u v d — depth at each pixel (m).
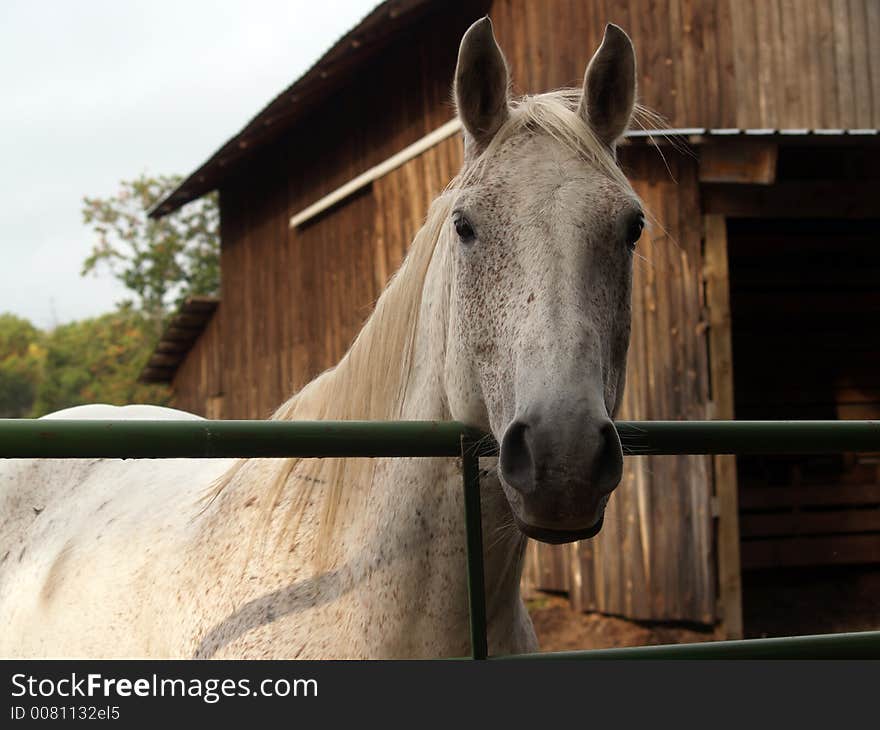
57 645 2.13
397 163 7.57
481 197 1.52
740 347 8.91
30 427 1.25
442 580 1.65
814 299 8.95
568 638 5.99
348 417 1.84
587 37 6.02
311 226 9.37
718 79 5.96
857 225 8.88
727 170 5.93
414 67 7.51
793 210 6.29
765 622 7.06
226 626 1.77
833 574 8.59
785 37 6.05
